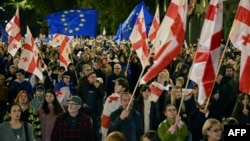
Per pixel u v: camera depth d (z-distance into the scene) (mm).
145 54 15727
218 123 9062
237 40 9883
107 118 13188
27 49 18359
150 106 13242
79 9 20750
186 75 19906
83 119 11812
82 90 15969
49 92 12891
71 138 11711
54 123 12039
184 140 11234
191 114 12805
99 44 46875
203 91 9586
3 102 15695
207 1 48625
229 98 15719
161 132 11070
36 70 18406
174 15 10625
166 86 14906
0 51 30312
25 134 11234
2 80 16406
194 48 30094
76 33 20672
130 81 23250
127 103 11836
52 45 35469
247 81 9766
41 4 90812
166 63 9852
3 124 11172
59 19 20734
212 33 9594
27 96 12734
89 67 18016
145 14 23359
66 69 22734
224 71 20750
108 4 68438
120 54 30141
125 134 11625
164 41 9906
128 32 24516
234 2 39812
